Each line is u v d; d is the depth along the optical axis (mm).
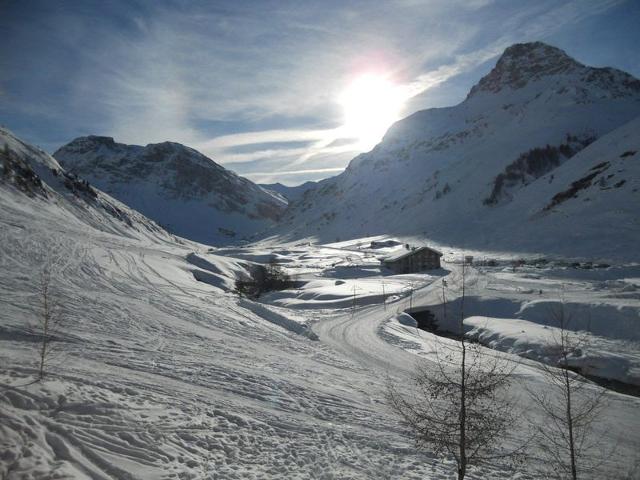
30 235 52406
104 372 16703
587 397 22078
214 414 14773
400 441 15250
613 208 103938
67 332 22281
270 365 23438
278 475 11438
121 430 11633
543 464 14875
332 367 26141
